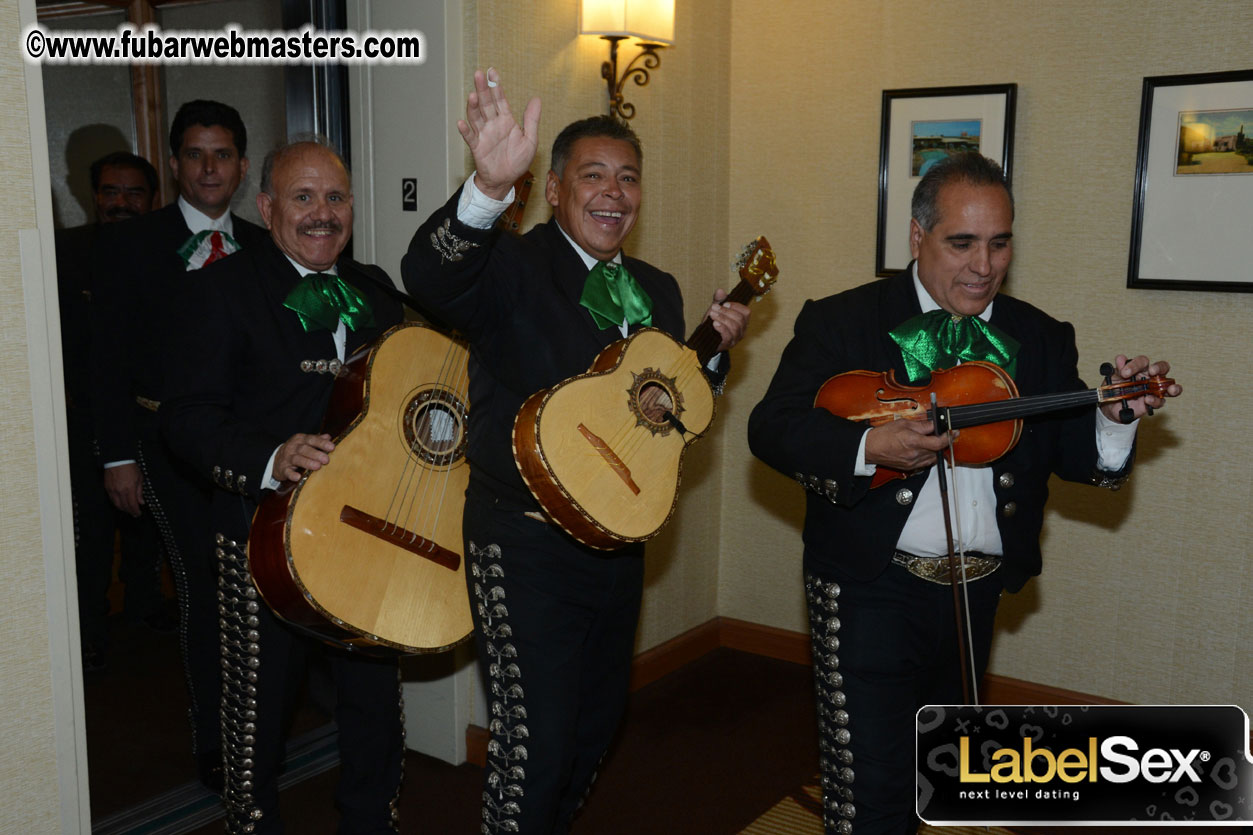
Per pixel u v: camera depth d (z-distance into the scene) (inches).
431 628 86.0
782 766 125.1
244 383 89.4
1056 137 128.5
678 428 81.7
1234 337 120.3
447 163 112.9
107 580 144.7
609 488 77.0
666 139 140.2
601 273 84.0
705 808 115.2
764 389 154.3
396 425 87.0
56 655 77.4
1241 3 116.4
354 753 94.0
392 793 95.8
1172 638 126.9
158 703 135.9
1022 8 129.3
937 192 77.5
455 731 124.0
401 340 88.9
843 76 142.9
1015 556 80.7
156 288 113.9
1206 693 125.2
